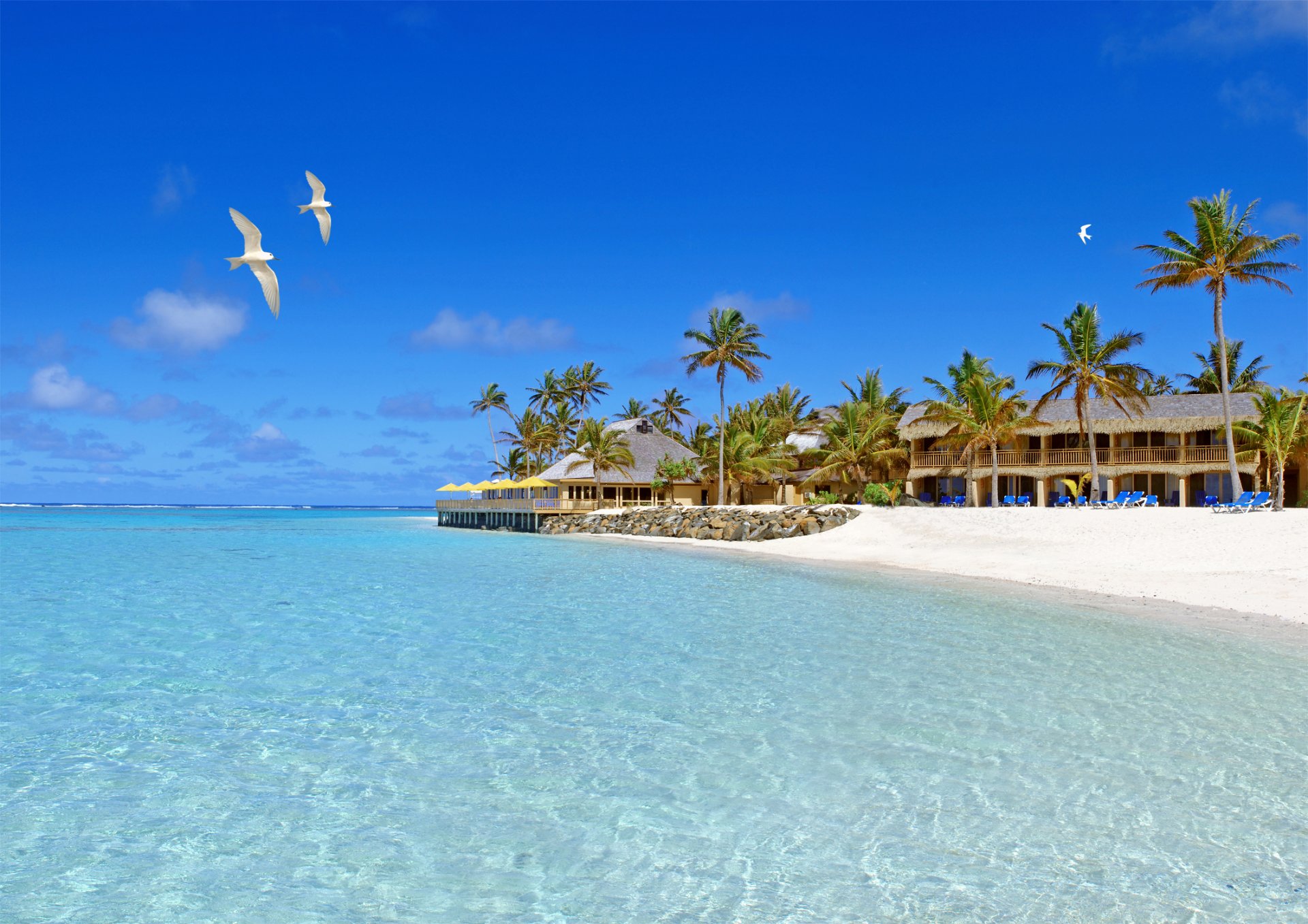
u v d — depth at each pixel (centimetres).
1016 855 652
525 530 7262
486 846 686
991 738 946
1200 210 4125
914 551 3641
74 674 1324
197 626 1814
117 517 14162
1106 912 565
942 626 1742
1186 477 5338
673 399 10388
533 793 802
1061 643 1511
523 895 604
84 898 605
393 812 758
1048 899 582
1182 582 2286
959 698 1128
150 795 804
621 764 880
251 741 973
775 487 7400
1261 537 2720
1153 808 738
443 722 1045
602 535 6419
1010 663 1351
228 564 3622
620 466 7431
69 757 915
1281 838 673
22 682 1270
